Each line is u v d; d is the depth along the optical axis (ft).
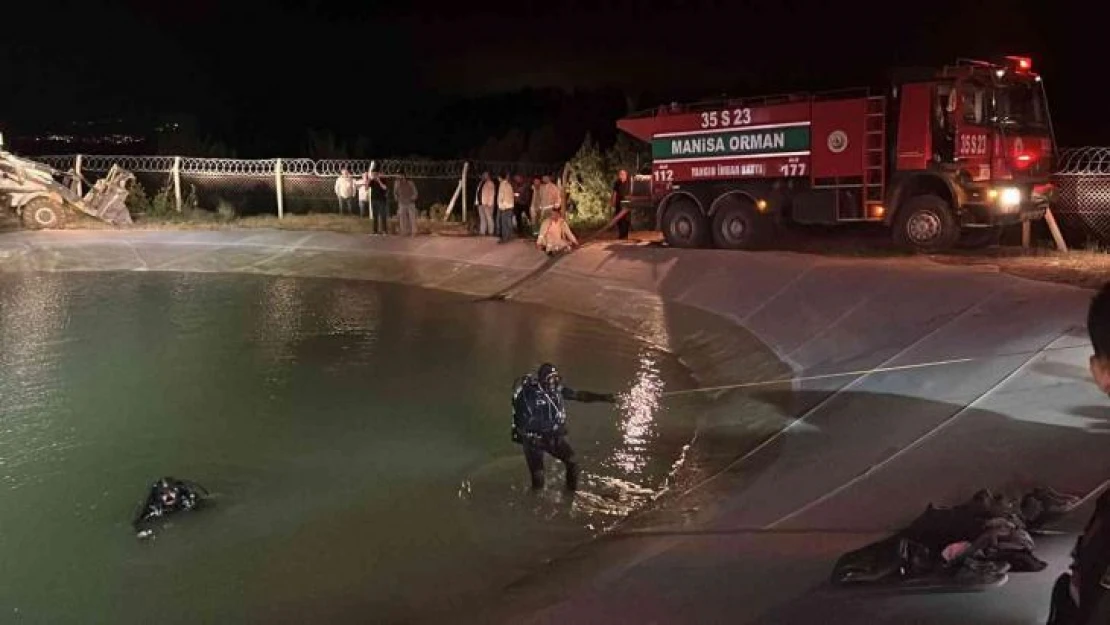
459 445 31.86
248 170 97.04
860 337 37.52
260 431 33.71
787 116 55.06
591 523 25.00
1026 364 29.01
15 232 83.82
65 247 78.54
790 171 55.21
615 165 81.97
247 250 78.48
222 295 63.52
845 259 49.47
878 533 19.45
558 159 122.52
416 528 25.14
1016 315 34.40
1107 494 8.38
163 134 135.13
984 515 16.57
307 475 29.25
